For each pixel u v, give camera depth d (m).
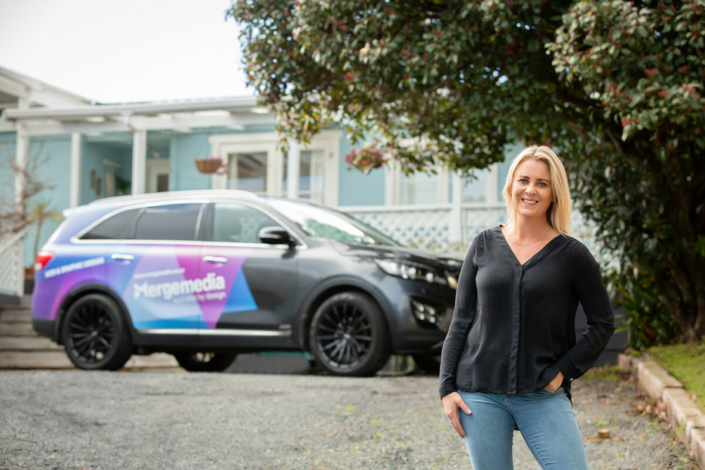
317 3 6.05
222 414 4.94
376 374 7.08
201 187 13.58
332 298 6.54
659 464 3.68
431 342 6.28
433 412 4.91
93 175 14.37
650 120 4.66
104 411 5.05
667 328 6.88
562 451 2.25
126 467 3.75
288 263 6.79
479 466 2.37
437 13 6.07
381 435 4.36
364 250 6.66
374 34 5.99
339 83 7.21
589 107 6.17
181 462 3.84
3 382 6.17
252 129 13.35
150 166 13.86
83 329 7.57
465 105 6.14
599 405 5.21
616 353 7.86
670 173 6.07
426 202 12.82
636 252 6.64
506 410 2.37
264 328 6.81
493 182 12.42
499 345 2.36
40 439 4.26
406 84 6.37
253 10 6.70
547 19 5.80
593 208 7.35
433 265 6.52
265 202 7.29
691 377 5.08
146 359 9.79
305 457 3.94
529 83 5.88
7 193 14.15
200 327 7.05
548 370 2.32
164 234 7.46
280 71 6.83
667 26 4.76
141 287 7.32
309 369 8.16
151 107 12.47
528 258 2.40
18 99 14.71
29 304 11.63
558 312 2.35
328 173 13.17
